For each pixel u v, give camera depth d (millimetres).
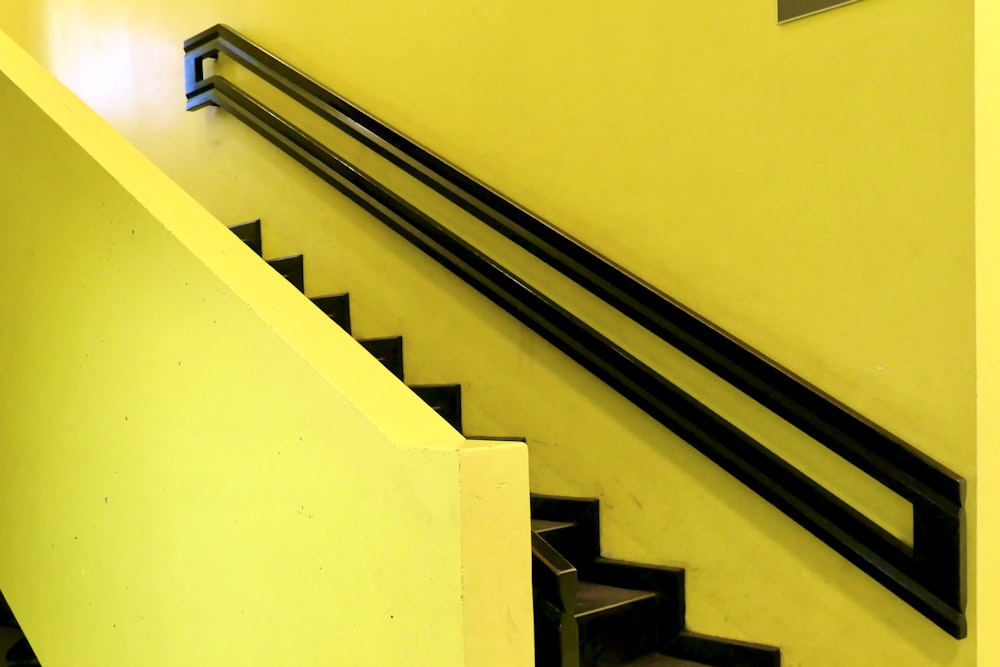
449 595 1025
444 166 2670
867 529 1911
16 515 1992
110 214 1578
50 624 1856
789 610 2104
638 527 2396
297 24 3383
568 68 2529
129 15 4238
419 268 2969
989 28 1810
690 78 2250
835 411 1930
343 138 3188
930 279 1840
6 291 1968
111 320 1603
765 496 2076
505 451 1083
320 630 1202
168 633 1493
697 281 2252
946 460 1822
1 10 5176
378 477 1114
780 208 2086
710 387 2256
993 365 1824
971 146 1770
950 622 1793
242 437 1321
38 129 1790
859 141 1943
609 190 2441
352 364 1243
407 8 2977
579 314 2520
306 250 3363
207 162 3814
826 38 1991
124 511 1597
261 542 1297
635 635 2211
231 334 1331
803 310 2049
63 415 1773
